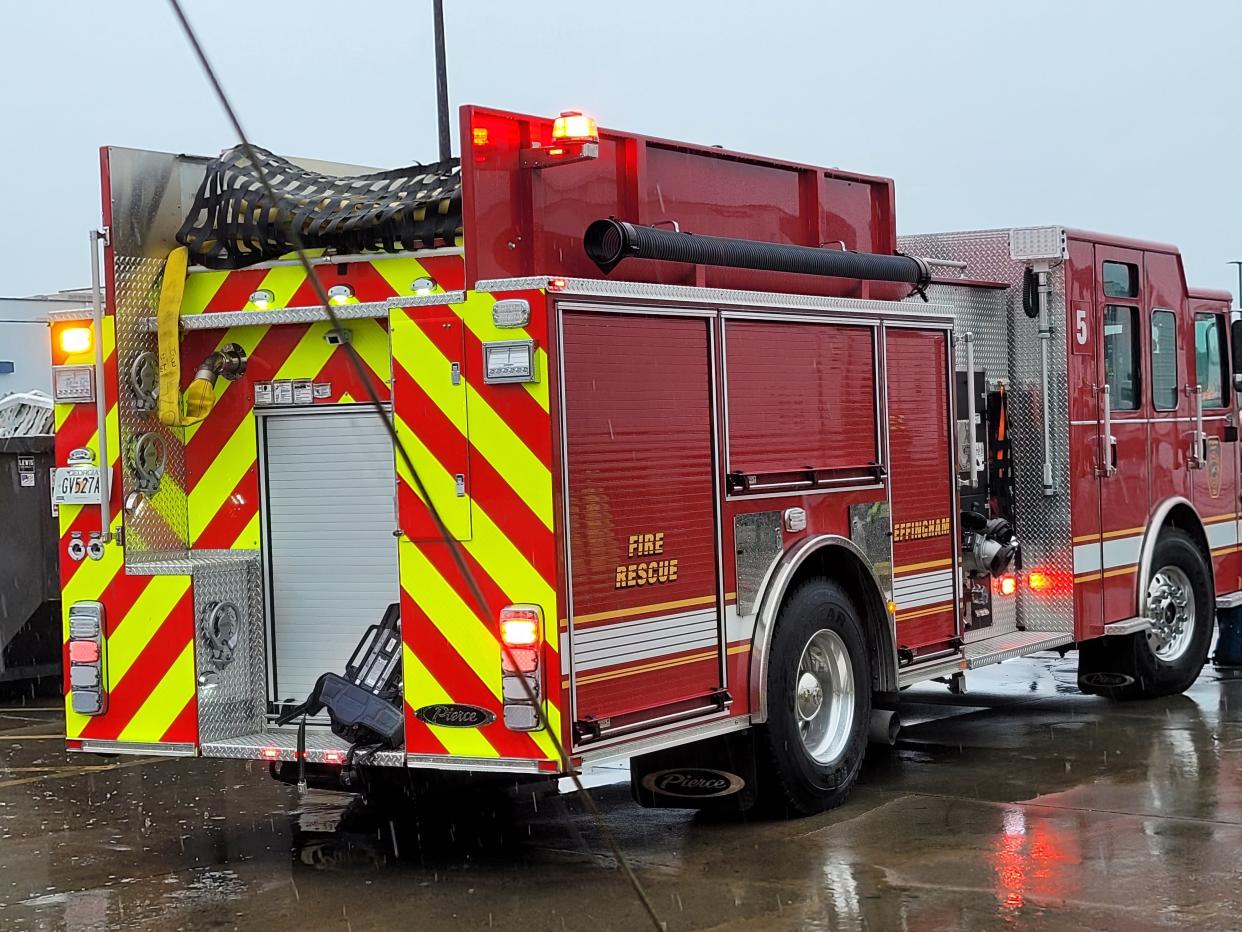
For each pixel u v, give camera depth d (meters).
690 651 6.06
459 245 6.05
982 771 7.47
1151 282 9.62
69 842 6.55
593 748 5.58
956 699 9.74
